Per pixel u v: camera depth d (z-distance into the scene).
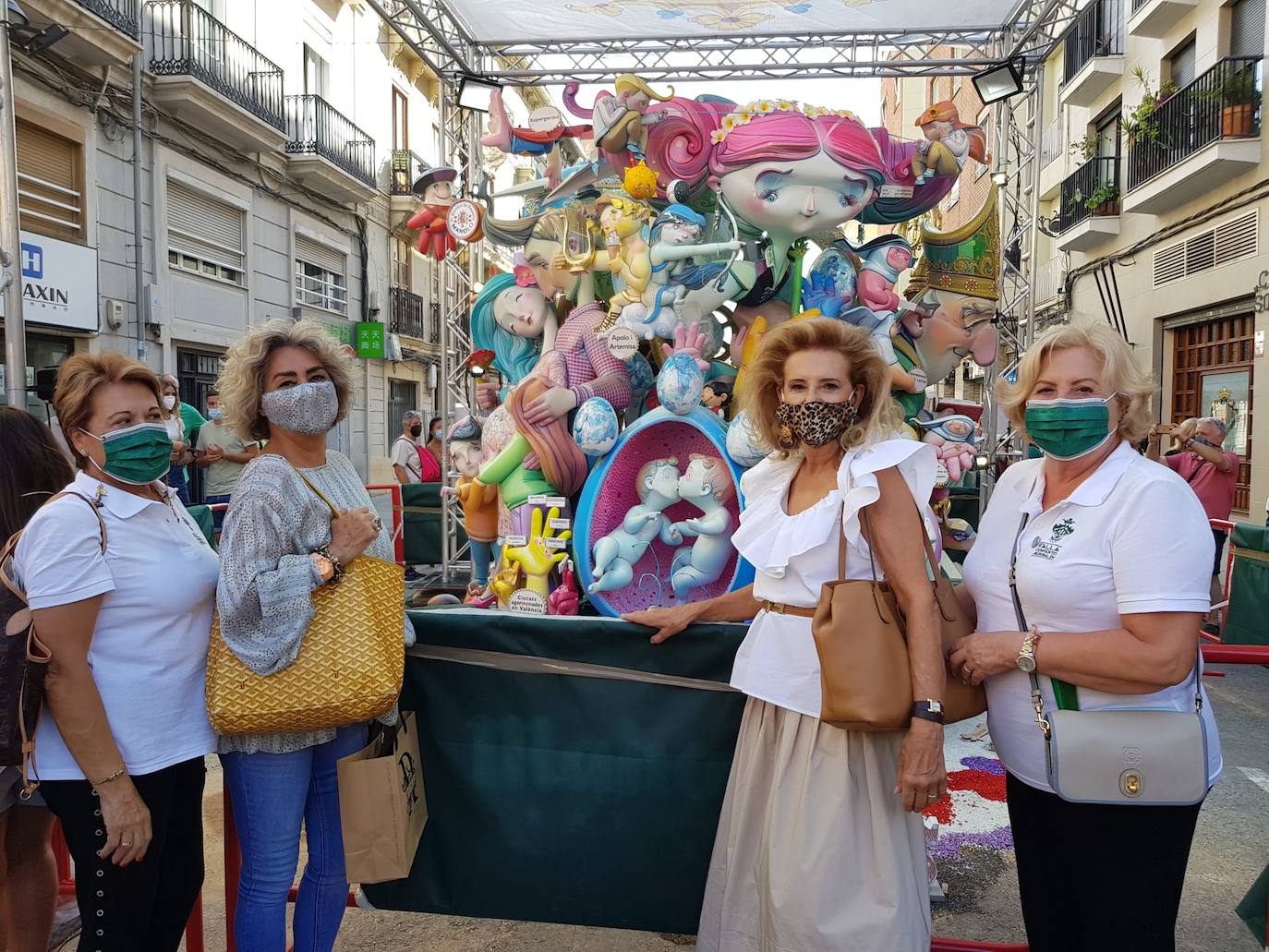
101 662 1.81
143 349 12.34
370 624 1.93
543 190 4.90
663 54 7.90
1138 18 13.20
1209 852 3.35
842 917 1.73
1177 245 13.47
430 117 23.11
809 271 4.43
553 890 2.36
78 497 1.82
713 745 2.27
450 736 2.37
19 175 10.38
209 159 13.92
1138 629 1.58
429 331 23.05
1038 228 8.09
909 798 1.67
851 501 1.76
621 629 2.27
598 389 4.29
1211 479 6.92
